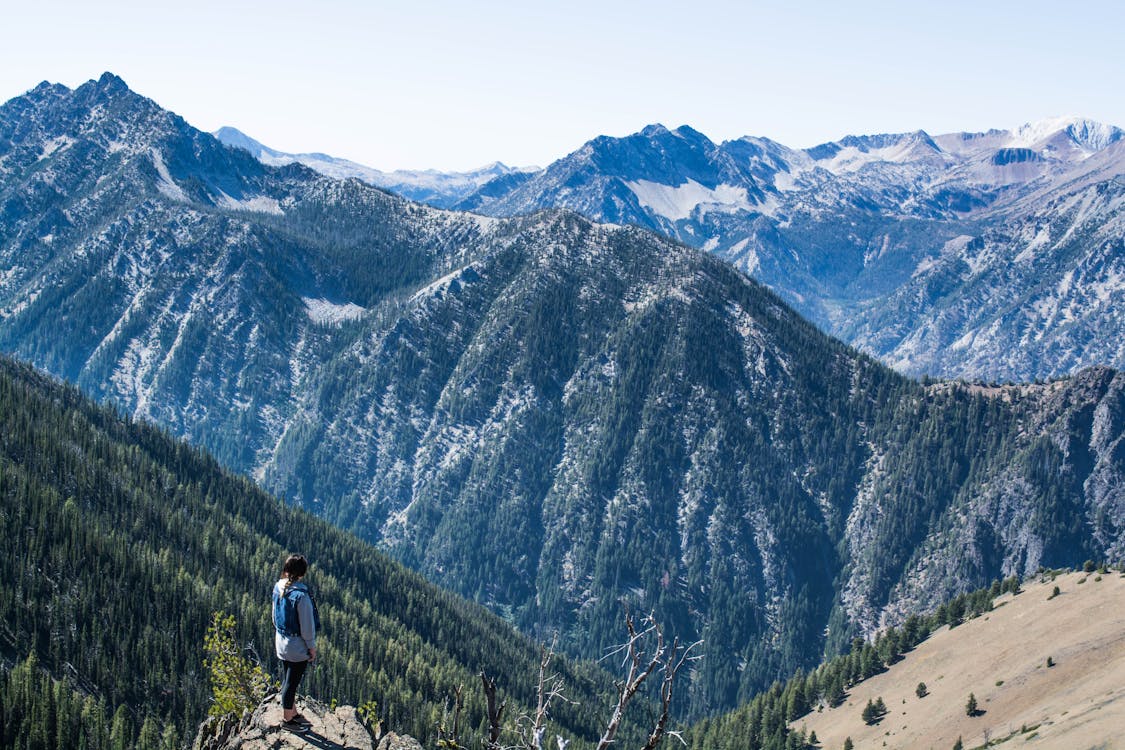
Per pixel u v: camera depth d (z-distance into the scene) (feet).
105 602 564.71
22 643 505.66
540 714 73.56
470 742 372.38
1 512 589.32
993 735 521.65
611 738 71.36
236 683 141.59
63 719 433.89
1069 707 512.22
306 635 89.45
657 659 72.69
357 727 93.91
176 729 494.59
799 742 618.44
